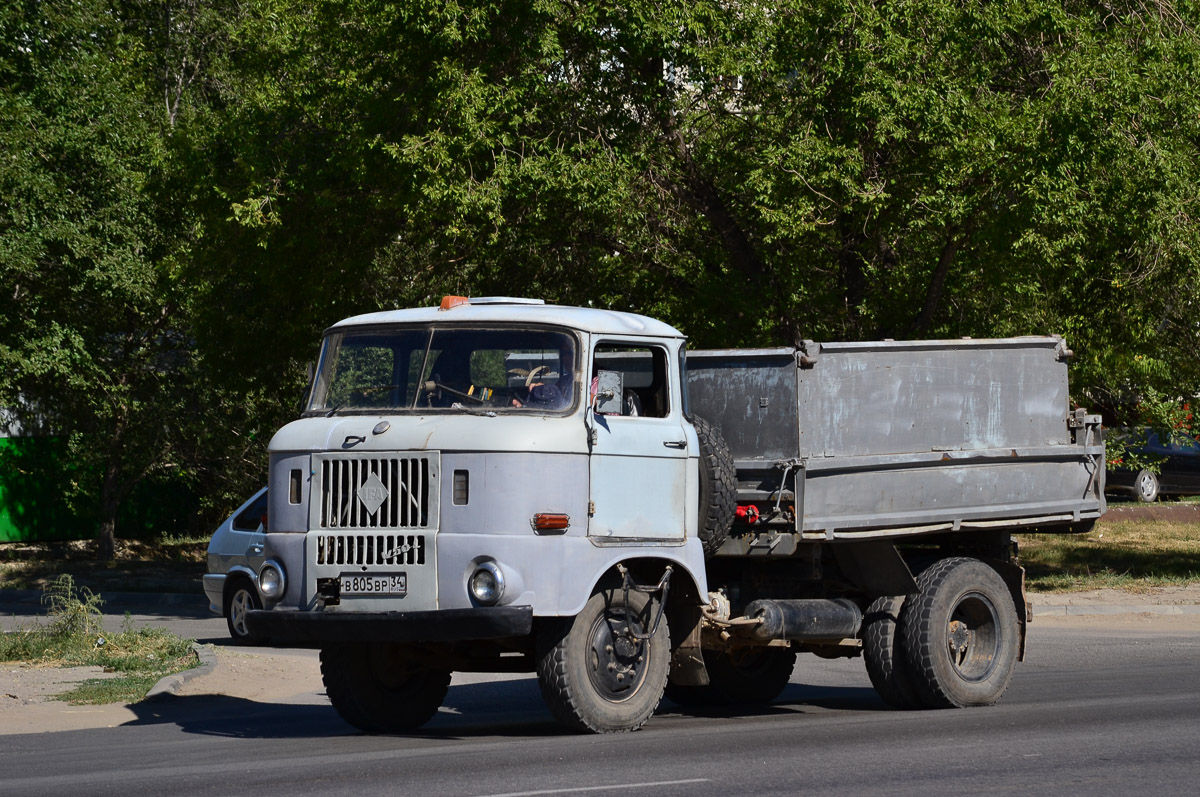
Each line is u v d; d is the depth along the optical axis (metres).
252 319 41.56
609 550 15.98
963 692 18.88
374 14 33.66
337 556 15.62
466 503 15.23
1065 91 30.70
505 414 15.79
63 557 56.50
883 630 19.02
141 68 62.94
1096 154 31.38
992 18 31.92
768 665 21.20
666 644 16.69
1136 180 31.95
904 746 14.75
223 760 14.76
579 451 15.77
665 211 37.12
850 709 19.97
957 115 31.34
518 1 31.95
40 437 58.44
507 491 15.22
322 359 17.11
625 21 32.00
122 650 26.09
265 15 39.97
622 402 16.70
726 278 35.94
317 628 15.38
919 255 37.00
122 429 55.75
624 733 16.09
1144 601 35.28
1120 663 25.08
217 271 40.09
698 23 32.28
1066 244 31.84
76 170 47.47
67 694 21.34
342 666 17.38
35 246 44.25
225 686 22.81
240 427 58.38
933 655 18.67
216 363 43.09
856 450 18.42
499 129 32.62
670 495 16.84
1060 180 30.67
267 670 24.64
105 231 47.22
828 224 32.94
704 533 17.27
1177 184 32.34
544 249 37.94
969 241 33.25
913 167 32.84
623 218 34.06
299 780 12.98
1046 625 32.09
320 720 19.14
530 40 32.16
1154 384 40.56
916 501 19.03
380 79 34.72
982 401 19.89
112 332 55.75
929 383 19.25
